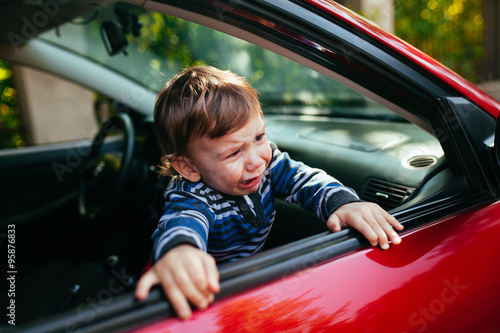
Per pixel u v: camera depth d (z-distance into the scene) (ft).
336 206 2.98
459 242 2.91
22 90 13.00
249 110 2.92
